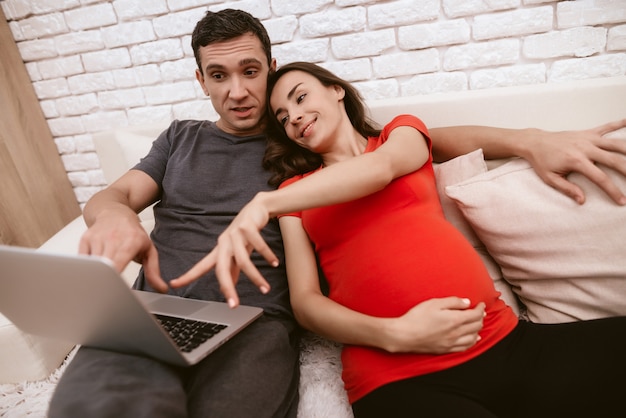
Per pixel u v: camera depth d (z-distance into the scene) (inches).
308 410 33.3
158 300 37.2
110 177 60.8
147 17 58.7
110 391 23.6
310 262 37.6
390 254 33.8
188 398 28.0
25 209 67.4
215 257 27.8
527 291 37.2
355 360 32.5
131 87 63.8
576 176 34.5
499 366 30.0
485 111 45.7
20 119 66.1
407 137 38.3
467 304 30.5
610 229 32.7
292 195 31.0
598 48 47.0
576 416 28.2
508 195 35.9
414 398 28.8
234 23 41.6
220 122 48.4
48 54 64.9
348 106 46.0
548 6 46.7
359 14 51.9
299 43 54.8
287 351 34.1
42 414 37.7
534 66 49.4
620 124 35.2
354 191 32.4
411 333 29.1
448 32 50.4
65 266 21.6
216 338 29.3
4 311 30.1
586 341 30.3
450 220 41.3
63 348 44.7
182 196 43.8
